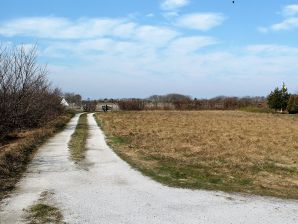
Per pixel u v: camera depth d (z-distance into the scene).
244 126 35.62
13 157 14.40
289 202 9.70
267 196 10.23
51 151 17.69
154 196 10.04
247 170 14.06
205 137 25.22
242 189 10.93
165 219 8.20
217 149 19.45
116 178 12.15
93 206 9.06
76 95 98.88
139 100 93.75
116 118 48.59
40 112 28.75
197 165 14.77
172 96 106.81
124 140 23.02
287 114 63.84
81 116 57.00
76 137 24.25
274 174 13.53
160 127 33.44
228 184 11.61
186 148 19.62
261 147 20.70
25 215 8.30
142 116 54.12
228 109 90.75
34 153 16.92
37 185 11.05
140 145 20.59
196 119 46.97
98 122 41.16
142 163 14.82
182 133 27.83
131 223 7.91
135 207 9.03
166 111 79.19
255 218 8.38
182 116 54.69
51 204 9.16
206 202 9.54
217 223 8.01
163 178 12.14
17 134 23.44
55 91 43.84
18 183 11.26
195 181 11.85
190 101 94.19
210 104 93.00
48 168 13.62
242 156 17.38
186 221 8.09
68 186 11.02
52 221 7.93
